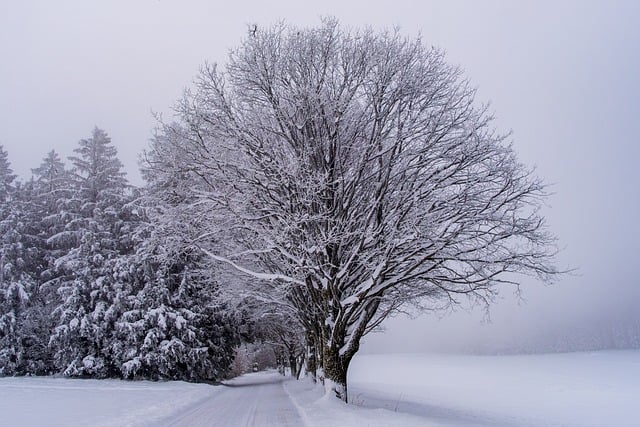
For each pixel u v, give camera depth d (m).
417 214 11.23
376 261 11.79
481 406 24.88
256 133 12.12
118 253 29.31
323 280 12.23
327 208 12.22
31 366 30.17
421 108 12.16
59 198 34.09
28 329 30.58
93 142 33.22
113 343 26.89
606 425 18.64
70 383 24.30
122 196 31.88
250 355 80.62
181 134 12.32
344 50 12.38
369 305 13.16
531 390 39.88
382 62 12.06
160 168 12.61
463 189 11.60
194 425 11.06
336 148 12.34
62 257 29.44
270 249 12.17
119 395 18.39
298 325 26.83
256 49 12.21
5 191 33.69
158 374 27.95
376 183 12.58
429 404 21.55
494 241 11.11
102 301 27.73
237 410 14.32
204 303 29.36
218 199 11.90
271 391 23.59
